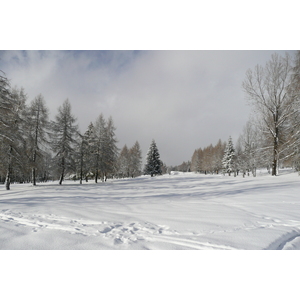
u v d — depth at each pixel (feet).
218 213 19.13
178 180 93.97
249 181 58.03
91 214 18.85
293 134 54.85
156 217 17.65
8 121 54.39
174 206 23.84
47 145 72.33
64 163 75.72
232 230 13.78
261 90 62.39
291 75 57.82
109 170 93.56
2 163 53.93
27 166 59.21
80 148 84.07
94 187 59.06
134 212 19.97
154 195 37.88
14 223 15.85
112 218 17.31
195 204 25.31
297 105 53.88
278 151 59.93
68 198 31.42
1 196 36.40
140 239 12.45
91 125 108.78
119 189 53.16
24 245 11.63
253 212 19.29
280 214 18.17
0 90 51.11
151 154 165.58
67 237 12.76
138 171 175.83
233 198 29.48
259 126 67.00
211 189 45.93
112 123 106.52
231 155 156.15
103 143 92.17
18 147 57.16
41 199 29.78
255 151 73.72
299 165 55.42
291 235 12.94
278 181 48.44
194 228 14.30
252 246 11.35
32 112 69.21
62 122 77.10
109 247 11.39
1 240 12.25
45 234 13.28
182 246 11.43
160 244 11.71
